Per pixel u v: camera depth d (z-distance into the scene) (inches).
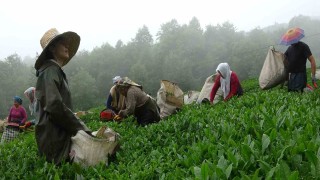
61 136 198.5
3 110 4330.7
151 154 181.6
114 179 154.2
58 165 195.5
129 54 5251.0
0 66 5300.2
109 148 198.8
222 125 188.5
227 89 374.0
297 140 133.8
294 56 349.7
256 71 4596.5
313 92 278.4
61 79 200.8
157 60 4724.4
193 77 4544.8
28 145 269.7
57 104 189.5
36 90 195.8
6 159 220.8
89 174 175.8
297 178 98.2
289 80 355.3
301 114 188.2
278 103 250.8
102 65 5054.1
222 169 120.7
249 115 207.5
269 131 162.2
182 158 156.1
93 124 327.6
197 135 195.0
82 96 3860.7
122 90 311.1
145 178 147.4
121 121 313.1
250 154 129.3
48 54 205.9
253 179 104.1
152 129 240.4
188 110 317.7
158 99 365.1
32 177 171.8
